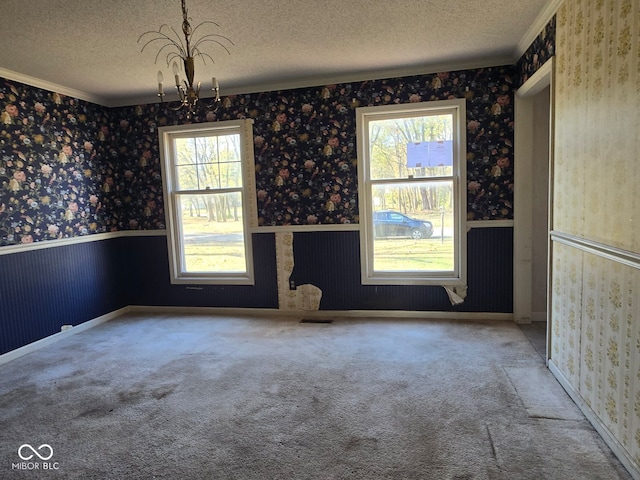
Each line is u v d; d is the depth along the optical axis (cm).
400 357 322
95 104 452
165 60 341
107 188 466
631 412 180
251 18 271
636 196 172
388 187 421
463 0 257
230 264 470
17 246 359
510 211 393
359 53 347
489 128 389
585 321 227
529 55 326
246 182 448
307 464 198
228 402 261
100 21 264
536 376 281
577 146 233
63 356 351
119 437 227
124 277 492
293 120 430
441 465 193
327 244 436
